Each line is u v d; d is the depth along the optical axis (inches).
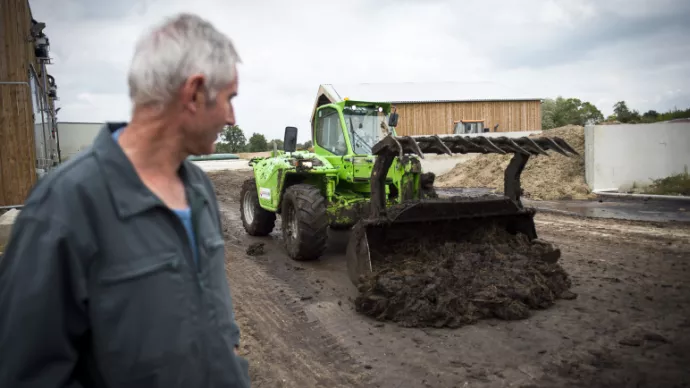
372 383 126.9
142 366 45.8
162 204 48.5
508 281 177.2
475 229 210.2
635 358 135.8
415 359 139.6
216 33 53.2
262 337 158.7
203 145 54.7
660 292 191.0
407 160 243.0
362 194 272.1
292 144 272.8
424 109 895.7
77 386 45.2
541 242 206.2
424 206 193.6
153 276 46.3
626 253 254.2
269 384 128.0
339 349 148.0
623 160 540.1
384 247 193.6
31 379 41.8
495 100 929.5
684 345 143.1
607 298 185.5
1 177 320.2
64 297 42.9
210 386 50.4
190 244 51.1
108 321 44.6
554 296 183.9
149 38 50.4
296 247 244.7
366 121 273.4
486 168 655.1
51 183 44.4
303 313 179.0
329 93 876.0
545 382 124.3
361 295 176.6
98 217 44.6
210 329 51.2
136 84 50.1
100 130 49.4
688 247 263.7
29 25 408.5
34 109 458.0
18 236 42.7
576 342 147.3
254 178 330.0
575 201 477.7
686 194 478.9
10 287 41.3
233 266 246.8
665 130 547.5
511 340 150.4
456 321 161.5
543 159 586.6
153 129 51.6
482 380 126.5
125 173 47.0
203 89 50.9
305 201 241.0
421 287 171.6
